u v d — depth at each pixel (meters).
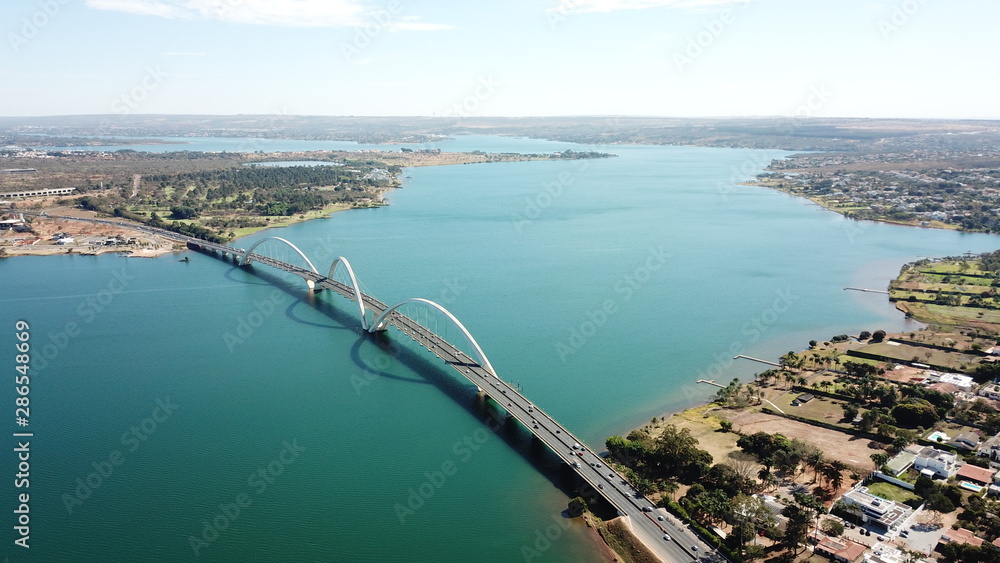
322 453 155.62
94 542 123.44
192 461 152.50
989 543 114.00
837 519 126.38
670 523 124.31
